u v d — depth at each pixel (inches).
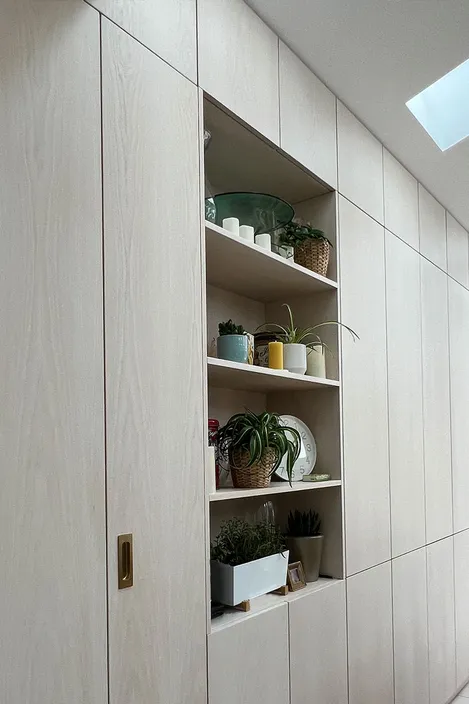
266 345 94.8
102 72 61.8
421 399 134.5
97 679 56.2
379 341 116.5
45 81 56.1
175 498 66.1
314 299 105.3
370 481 109.3
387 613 111.7
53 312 55.1
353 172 110.7
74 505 55.5
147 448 63.2
